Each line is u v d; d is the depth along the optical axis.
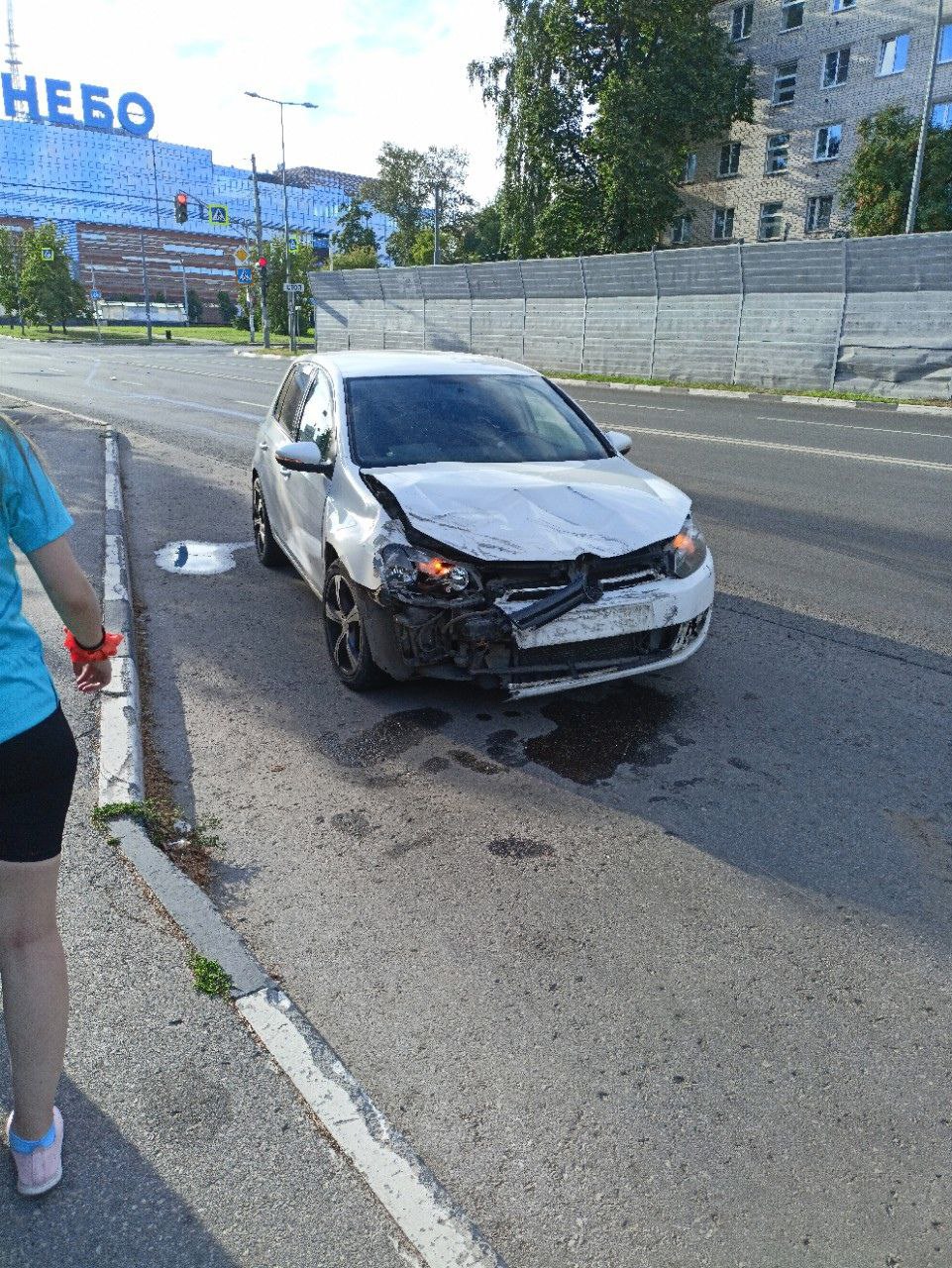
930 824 3.46
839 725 4.27
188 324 115.50
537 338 29.12
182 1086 2.23
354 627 4.56
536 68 36.88
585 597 3.95
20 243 83.12
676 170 38.34
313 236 150.00
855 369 21.12
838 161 39.25
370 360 5.63
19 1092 1.88
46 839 1.78
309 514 5.05
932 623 5.67
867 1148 2.12
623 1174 2.05
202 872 3.16
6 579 1.74
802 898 3.03
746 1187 2.02
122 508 8.59
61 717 1.79
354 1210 1.93
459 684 4.70
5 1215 1.92
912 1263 1.85
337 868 3.20
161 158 144.62
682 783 3.76
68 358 37.53
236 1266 1.81
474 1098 2.25
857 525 8.12
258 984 2.56
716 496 9.33
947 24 34.59
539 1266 1.84
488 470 4.58
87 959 2.63
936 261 19.12
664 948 2.79
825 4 38.34
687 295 24.41
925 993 2.61
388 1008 2.54
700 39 35.84
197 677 4.84
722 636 5.44
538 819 3.50
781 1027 2.48
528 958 2.75
